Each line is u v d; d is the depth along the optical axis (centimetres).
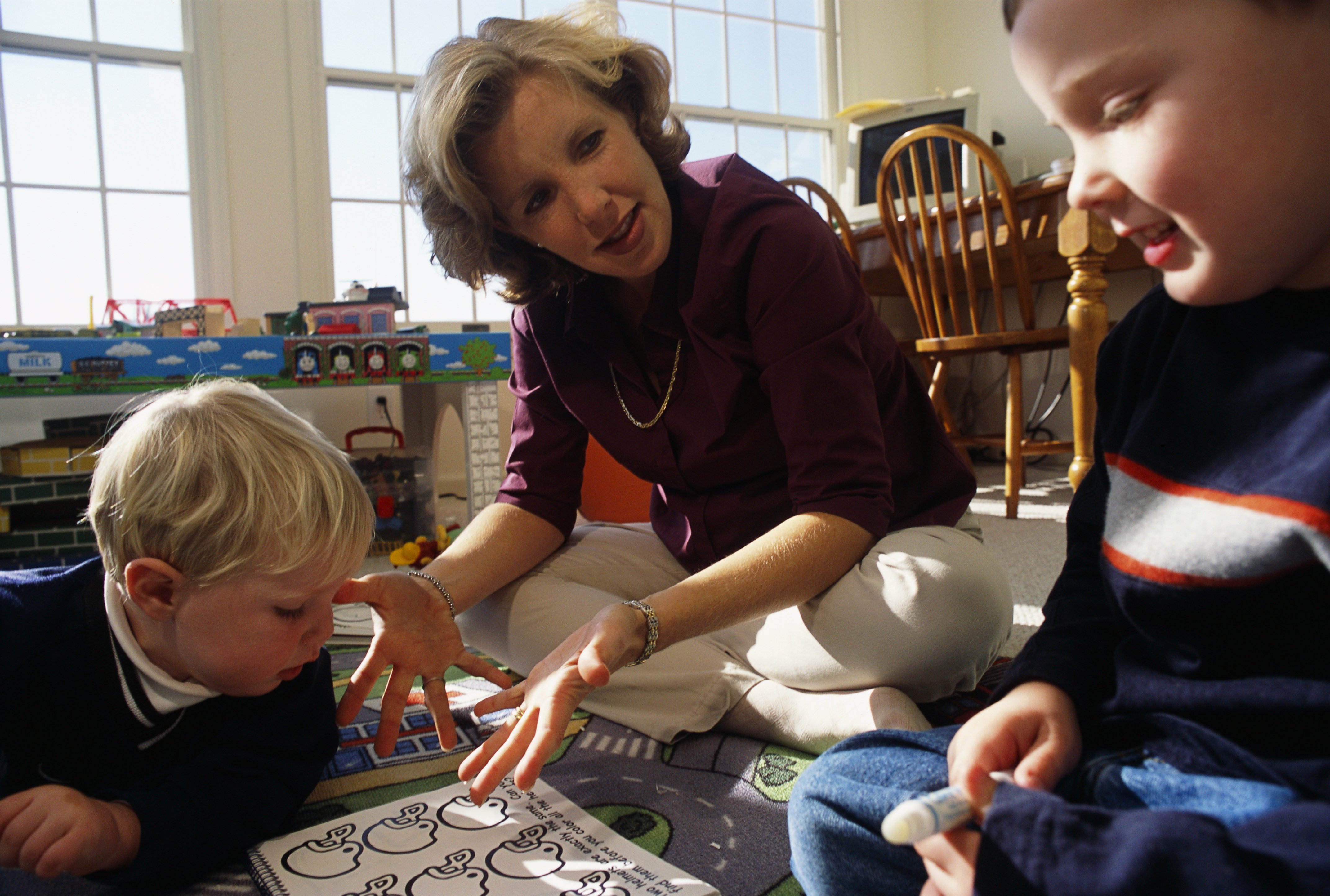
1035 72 46
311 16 281
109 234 267
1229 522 47
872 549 92
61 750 75
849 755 60
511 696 78
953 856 47
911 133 234
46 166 260
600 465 220
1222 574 47
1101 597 62
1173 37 41
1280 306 48
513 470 117
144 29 268
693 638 98
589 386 110
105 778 77
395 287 228
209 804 70
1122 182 45
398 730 88
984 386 361
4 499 183
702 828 76
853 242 282
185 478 65
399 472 221
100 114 264
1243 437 48
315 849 72
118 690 71
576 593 106
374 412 289
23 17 257
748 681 96
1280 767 44
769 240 93
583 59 89
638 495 221
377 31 295
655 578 116
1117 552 54
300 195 281
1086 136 46
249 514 65
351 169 294
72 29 261
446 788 83
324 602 72
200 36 268
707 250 96
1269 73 40
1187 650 50
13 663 70
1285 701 45
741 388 99
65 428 212
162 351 181
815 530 86
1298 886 37
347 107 292
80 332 204
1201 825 40
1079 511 66
